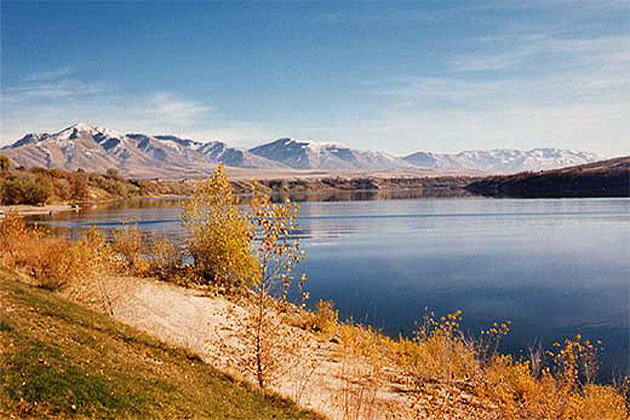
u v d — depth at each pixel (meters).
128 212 103.88
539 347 21.70
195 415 9.03
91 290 17.55
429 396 13.52
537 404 13.25
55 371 8.47
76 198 146.50
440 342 17.03
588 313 28.78
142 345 12.56
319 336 20.06
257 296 14.12
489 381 14.54
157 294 20.75
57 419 7.28
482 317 28.19
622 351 22.20
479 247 54.44
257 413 10.54
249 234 12.67
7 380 7.77
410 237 63.19
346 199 181.88
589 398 13.56
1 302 11.77
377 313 28.92
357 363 16.66
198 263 26.11
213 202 26.39
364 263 45.06
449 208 118.19
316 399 12.91
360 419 11.82
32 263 20.39
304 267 43.12
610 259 46.06
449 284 36.41
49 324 11.16
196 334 16.77
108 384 8.73
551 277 38.72
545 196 170.75
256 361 12.96
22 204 114.00
